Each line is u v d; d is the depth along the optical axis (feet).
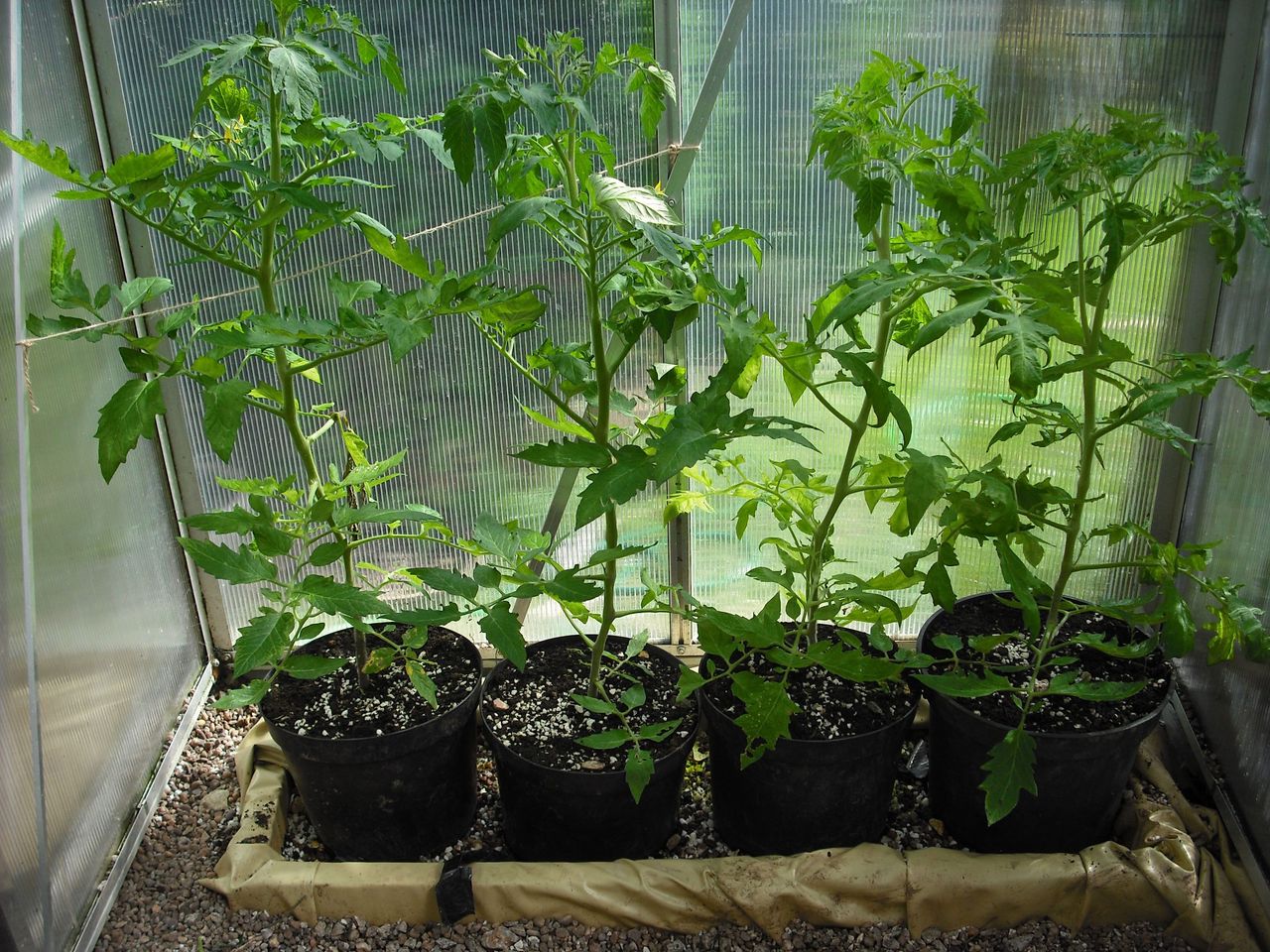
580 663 4.99
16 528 4.13
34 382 4.37
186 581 5.61
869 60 4.84
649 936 4.46
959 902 4.39
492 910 4.48
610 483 3.69
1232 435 4.96
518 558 4.29
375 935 4.48
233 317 5.12
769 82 4.88
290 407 4.28
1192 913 4.31
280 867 4.58
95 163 4.90
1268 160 4.61
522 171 4.07
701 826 4.94
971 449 5.45
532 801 4.52
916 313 4.54
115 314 5.04
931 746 4.83
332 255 5.11
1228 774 4.86
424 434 5.41
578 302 5.21
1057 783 4.42
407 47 4.82
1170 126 4.89
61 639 4.46
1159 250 5.02
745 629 4.13
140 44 4.80
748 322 3.87
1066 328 3.98
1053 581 5.69
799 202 5.06
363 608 3.97
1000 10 4.75
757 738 4.36
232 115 4.18
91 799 4.64
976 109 4.13
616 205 3.57
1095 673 4.66
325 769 4.49
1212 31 4.72
